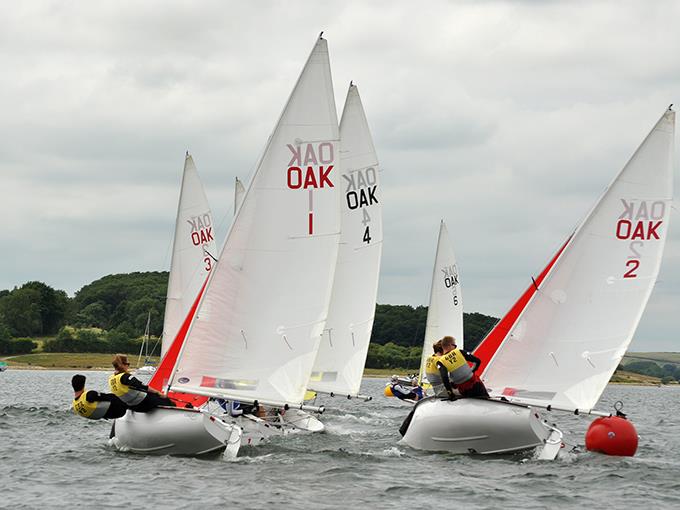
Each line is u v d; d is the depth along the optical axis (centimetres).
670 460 2445
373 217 3288
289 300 2292
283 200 2280
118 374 2208
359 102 3256
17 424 3209
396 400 5869
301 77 2270
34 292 15950
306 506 1734
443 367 2292
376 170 3294
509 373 2394
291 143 2278
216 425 2203
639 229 2394
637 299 2400
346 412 4156
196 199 3638
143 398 2219
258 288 2273
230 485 1898
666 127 2369
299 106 2278
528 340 2386
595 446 2342
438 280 4938
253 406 2641
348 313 3253
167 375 2759
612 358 2397
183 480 1944
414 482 1972
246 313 2267
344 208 3241
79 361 13875
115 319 16400
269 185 2270
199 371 2247
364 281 3275
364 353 3281
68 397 5456
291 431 2725
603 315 2392
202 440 2183
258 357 2278
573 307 2386
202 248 3638
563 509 1769
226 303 2258
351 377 3259
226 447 2202
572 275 2384
